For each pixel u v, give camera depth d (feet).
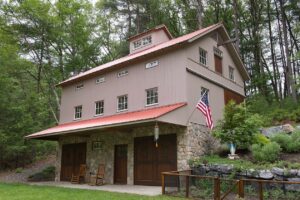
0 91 75.36
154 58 53.16
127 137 53.26
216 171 39.60
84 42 100.63
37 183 56.18
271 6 99.76
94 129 49.24
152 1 102.27
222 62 61.82
